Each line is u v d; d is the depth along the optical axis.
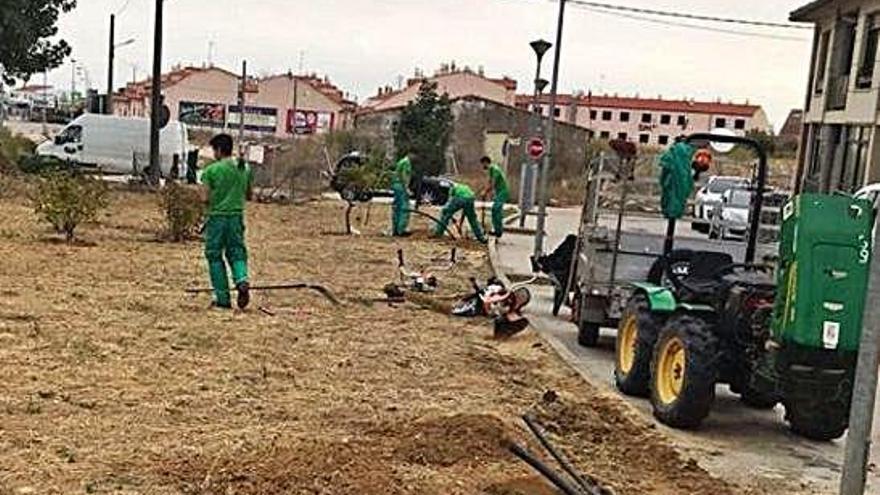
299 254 18.42
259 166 33.50
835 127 37.22
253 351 9.95
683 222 12.07
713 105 84.56
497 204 22.86
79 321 10.72
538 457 7.16
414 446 6.95
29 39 34.06
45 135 50.94
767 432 8.92
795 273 7.68
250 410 7.93
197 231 18.89
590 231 12.00
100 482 6.07
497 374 10.02
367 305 13.28
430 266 18.09
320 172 35.94
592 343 12.20
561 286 13.84
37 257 15.30
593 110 86.06
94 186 18.62
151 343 9.95
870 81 33.66
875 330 5.42
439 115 44.88
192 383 8.61
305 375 9.23
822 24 39.16
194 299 12.57
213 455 6.61
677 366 8.90
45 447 6.66
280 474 6.25
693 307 9.13
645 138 85.75
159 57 32.75
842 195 8.19
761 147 10.81
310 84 91.19
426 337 11.46
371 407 8.24
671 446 8.07
